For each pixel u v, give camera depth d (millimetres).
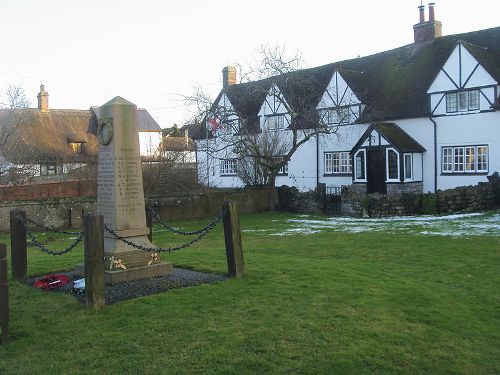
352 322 7434
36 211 20016
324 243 15609
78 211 20906
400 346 6832
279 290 8773
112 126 9602
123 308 7758
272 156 27047
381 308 8117
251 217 24594
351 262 12250
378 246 14766
